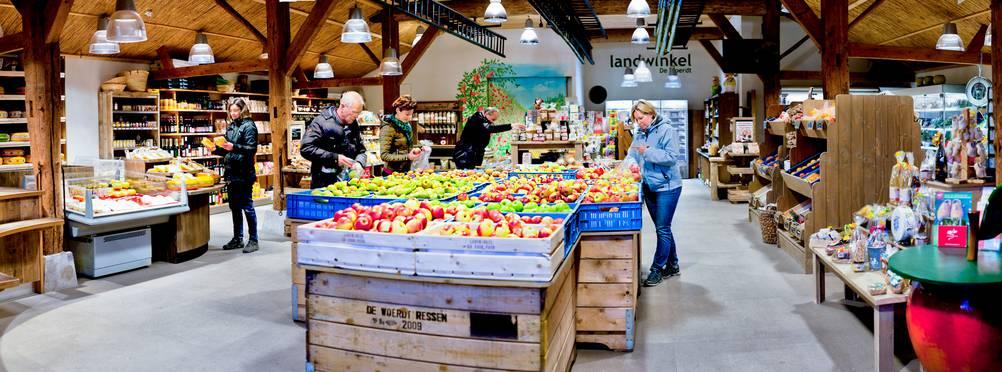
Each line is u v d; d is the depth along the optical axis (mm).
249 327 4398
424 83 15930
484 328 2820
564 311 3299
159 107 11430
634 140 5551
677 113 17438
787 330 4191
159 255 6621
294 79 14188
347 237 2945
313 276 3055
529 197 3945
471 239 2771
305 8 11727
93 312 4781
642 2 7551
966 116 4324
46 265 5395
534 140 9906
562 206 3520
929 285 2828
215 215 10484
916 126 5867
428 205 3379
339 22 12984
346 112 5336
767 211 7344
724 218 9586
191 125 12234
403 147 6523
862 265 4012
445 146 14625
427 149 6902
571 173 6266
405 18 12695
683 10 10406
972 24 11289
